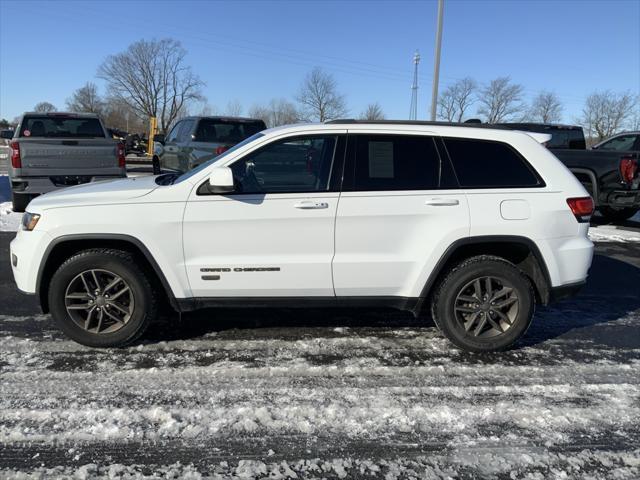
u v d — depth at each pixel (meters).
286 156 3.96
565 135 11.15
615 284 6.25
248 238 3.89
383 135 4.02
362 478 2.64
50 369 3.71
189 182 3.90
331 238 3.92
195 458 2.77
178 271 3.90
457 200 3.92
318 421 3.12
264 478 2.63
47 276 3.98
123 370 3.71
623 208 10.05
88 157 9.11
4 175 17.33
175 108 69.12
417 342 4.32
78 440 2.89
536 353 4.15
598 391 3.54
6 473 2.61
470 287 4.07
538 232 3.95
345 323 4.70
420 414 3.21
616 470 2.72
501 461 2.78
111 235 3.80
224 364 3.84
